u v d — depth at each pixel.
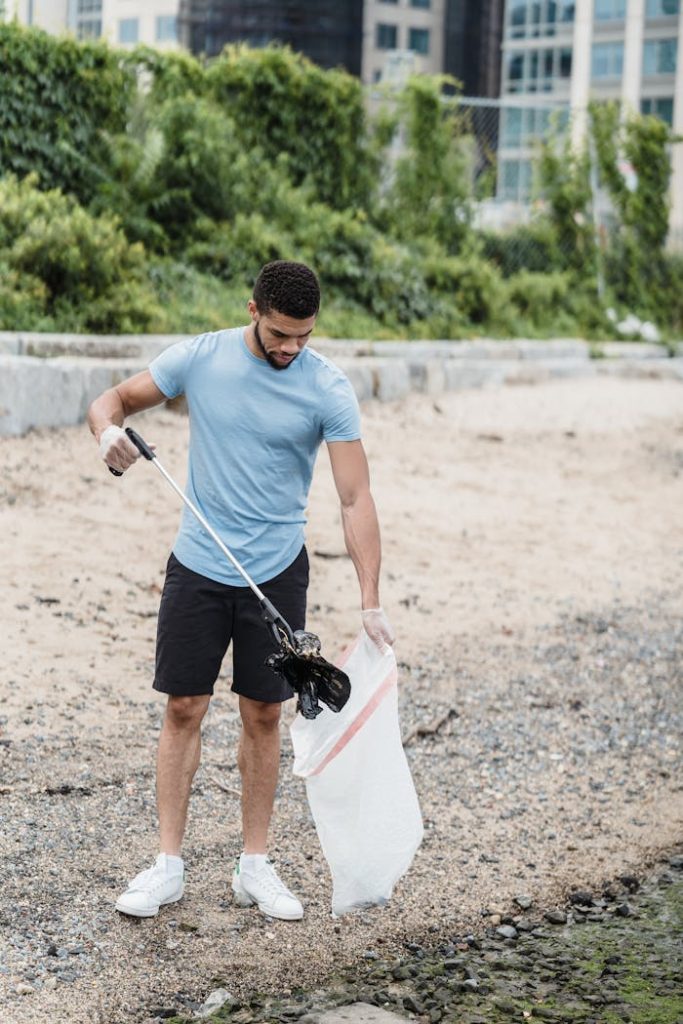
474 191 17.95
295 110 15.63
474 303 16.03
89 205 12.74
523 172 19.22
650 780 5.34
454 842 4.63
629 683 6.43
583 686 6.34
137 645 6.14
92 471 8.58
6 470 8.22
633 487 10.49
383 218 16.70
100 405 3.74
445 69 78.62
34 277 10.84
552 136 18.66
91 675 5.71
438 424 11.98
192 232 13.55
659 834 4.83
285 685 3.84
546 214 18.70
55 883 4.00
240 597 3.78
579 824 4.88
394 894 4.22
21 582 6.59
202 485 3.78
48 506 7.79
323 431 3.76
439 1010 3.53
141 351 10.64
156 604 6.68
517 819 4.87
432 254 16.22
